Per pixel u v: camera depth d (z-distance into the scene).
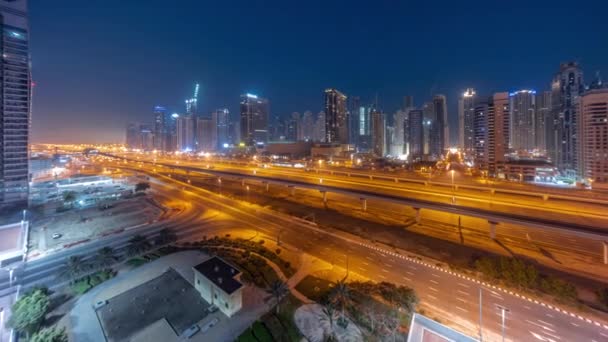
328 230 78.94
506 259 51.31
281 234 75.88
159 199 119.38
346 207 106.62
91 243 71.25
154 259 60.75
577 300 44.41
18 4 107.00
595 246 67.81
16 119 106.44
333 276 53.12
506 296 46.19
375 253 63.34
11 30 105.38
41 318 39.56
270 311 43.25
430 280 51.41
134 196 123.88
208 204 110.50
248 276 53.00
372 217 93.12
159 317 42.25
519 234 75.81
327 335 37.38
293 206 108.25
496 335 37.75
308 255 62.38
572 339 36.91
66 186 141.50
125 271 55.69
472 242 70.75
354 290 46.66
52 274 55.47
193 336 38.47
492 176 162.88
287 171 185.12
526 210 87.88
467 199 101.56
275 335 38.16
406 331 38.03
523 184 127.75
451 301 45.09
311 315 41.97
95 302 45.69
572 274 54.88
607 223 73.88
